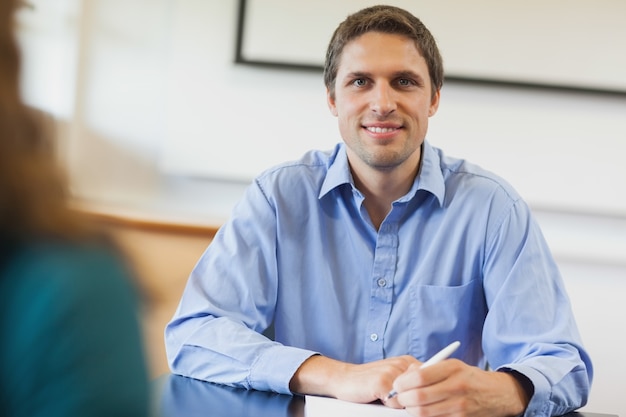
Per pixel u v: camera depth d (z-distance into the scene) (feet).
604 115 7.76
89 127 7.90
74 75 7.93
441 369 3.39
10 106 1.83
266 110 7.82
